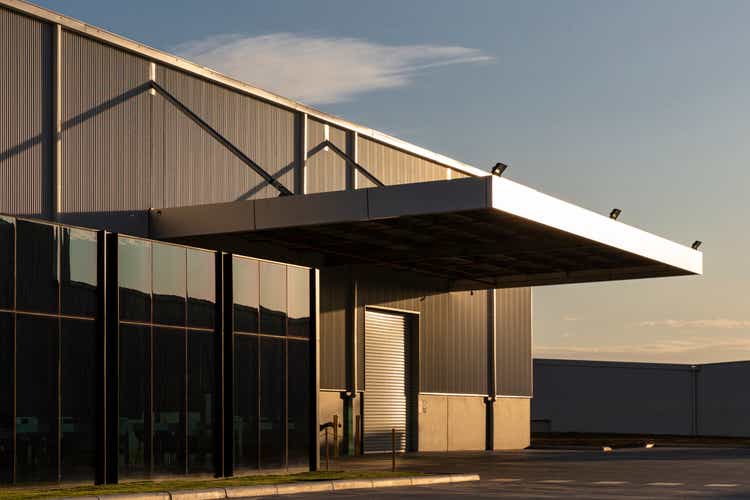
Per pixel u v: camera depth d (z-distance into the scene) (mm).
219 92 38156
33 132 31188
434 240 41531
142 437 27328
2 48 30453
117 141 33938
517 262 48281
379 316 48375
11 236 24344
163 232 35000
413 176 49625
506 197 33719
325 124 43500
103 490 23375
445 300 53125
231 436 30078
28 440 24328
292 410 32719
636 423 88000
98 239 26812
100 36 33281
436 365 52031
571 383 89125
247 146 39281
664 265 47438
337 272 45594
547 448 58656
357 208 34062
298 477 28562
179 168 36188
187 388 28922
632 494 23938
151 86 35312
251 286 31375
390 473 30219
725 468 36125
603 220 40219
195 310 29422
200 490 22641
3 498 20688
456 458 43750
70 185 32219
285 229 36656
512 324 58906
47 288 25188
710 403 86375
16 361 24188
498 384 57250
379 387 47969
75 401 25719
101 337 26531
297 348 33188
